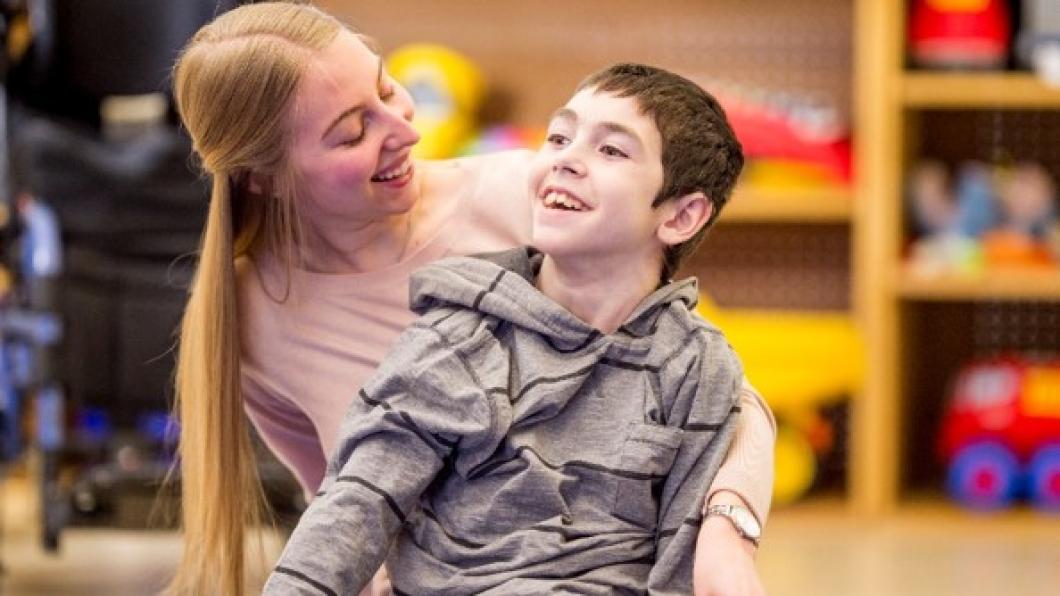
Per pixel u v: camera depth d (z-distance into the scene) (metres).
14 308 5.29
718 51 7.09
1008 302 7.03
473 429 2.33
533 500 2.33
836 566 5.53
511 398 2.37
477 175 2.88
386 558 2.41
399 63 6.72
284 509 4.50
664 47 7.12
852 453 6.54
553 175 2.42
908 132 6.60
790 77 7.06
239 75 2.66
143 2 5.54
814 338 6.33
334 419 2.81
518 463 2.34
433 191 2.88
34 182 5.48
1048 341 7.01
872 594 5.08
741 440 2.38
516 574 2.29
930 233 6.56
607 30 7.14
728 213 6.42
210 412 2.75
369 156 2.66
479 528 2.35
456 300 2.44
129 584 5.32
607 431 2.36
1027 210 6.46
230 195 2.77
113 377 5.47
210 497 2.75
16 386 5.27
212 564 2.75
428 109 6.60
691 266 7.18
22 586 5.27
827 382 6.33
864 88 6.30
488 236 2.82
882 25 6.25
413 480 2.36
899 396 6.48
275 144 2.67
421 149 6.43
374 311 2.80
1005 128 6.94
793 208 6.40
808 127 6.64
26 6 5.43
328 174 2.66
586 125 2.42
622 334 2.41
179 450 2.90
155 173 5.47
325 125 2.64
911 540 5.97
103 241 5.48
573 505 2.34
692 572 2.32
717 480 2.34
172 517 5.03
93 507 5.13
